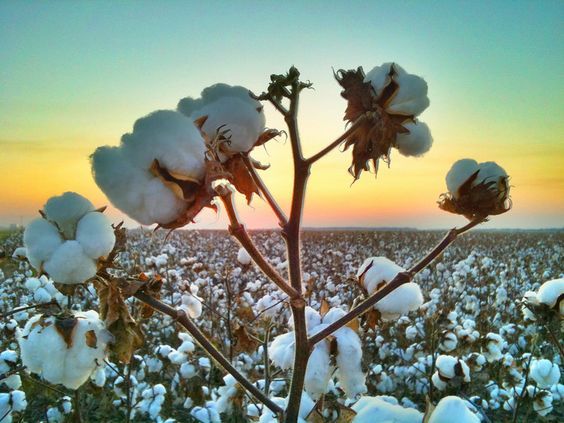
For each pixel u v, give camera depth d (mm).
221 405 4152
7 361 3939
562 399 5520
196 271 8461
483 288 11266
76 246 1272
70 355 1540
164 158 1082
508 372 5473
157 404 5137
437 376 4777
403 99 1463
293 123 1394
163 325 7547
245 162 1390
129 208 1092
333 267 15547
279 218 1441
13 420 3777
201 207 1104
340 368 1938
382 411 963
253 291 8328
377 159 1468
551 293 3361
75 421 3584
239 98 1420
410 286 1854
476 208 1486
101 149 1101
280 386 4832
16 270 11898
